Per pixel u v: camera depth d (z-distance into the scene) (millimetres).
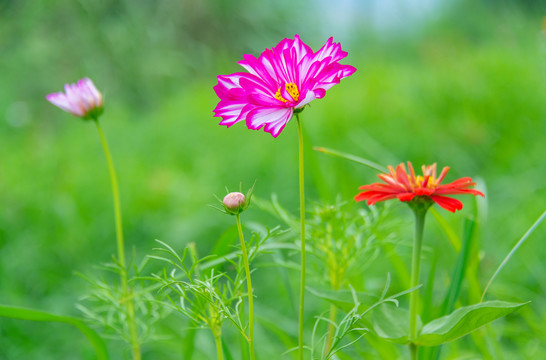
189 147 1825
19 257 1195
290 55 543
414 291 580
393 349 693
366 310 579
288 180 1415
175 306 586
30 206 1385
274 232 576
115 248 1258
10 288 1076
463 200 1207
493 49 2578
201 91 2580
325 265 708
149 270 1145
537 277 956
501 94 1850
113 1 3129
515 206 1221
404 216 1145
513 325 837
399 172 577
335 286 687
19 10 3037
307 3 3754
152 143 1936
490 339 708
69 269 1204
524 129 1691
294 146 1595
